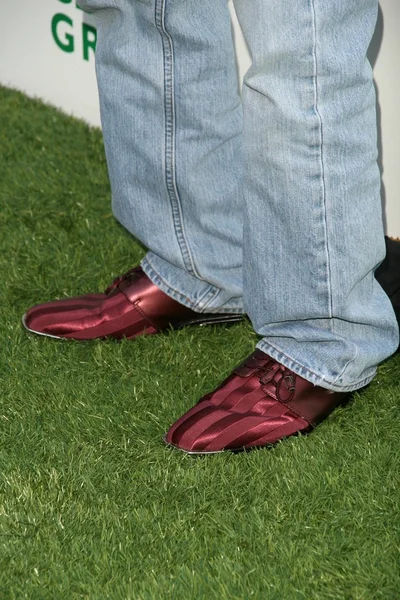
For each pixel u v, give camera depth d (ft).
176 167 13.64
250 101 11.47
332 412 13.55
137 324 15.35
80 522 11.62
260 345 13.32
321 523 11.54
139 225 14.44
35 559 11.11
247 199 12.21
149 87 13.20
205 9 12.59
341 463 12.54
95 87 23.07
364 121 11.49
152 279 15.15
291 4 10.57
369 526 11.43
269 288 12.45
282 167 11.48
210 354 15.14
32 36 24.16
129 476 12.53
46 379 14.51
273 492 12.02
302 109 11.07
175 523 11.60
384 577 10.63
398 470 12.34
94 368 14.83
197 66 12.89
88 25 22.40
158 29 12.58
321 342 12.75
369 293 12.70
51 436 13.34
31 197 20.22
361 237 11.89
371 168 11.80
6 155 22.08
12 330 15.74
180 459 12.78
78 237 18.81
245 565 10.92
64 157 21.94
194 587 10.58
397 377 14.35
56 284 17.20
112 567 10.93
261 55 11.00
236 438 12.82
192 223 14.26
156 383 14.42
